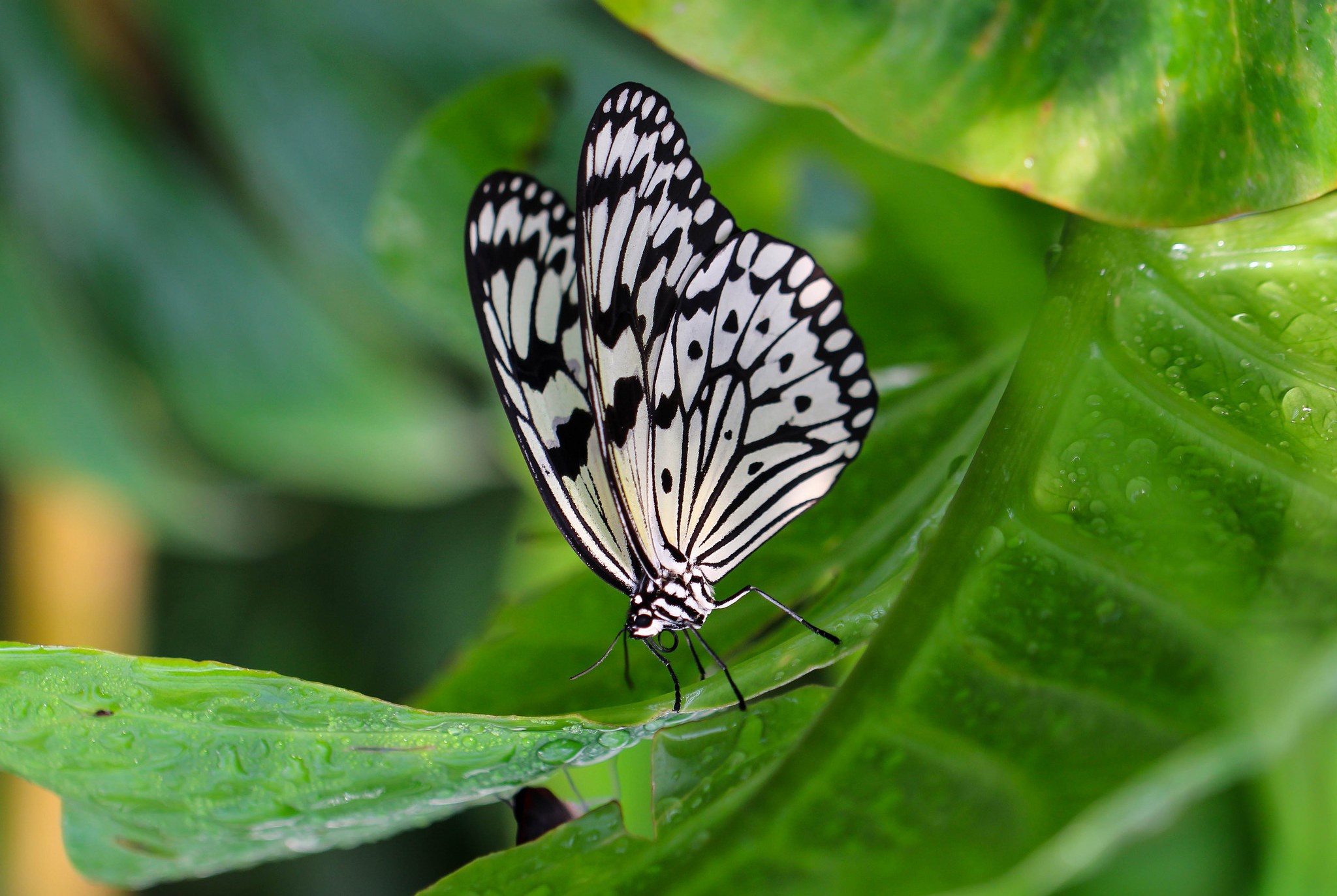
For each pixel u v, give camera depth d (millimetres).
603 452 759
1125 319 742
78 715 724
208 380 1067
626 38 1028
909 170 812
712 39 744
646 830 721
